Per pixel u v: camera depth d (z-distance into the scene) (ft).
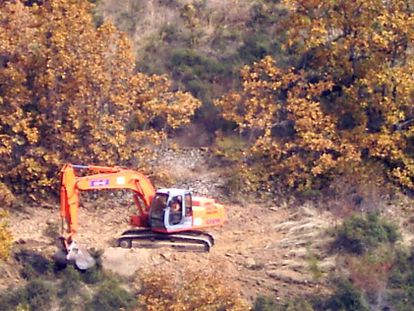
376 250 153.99
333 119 172.24
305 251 155.12
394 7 175.32
